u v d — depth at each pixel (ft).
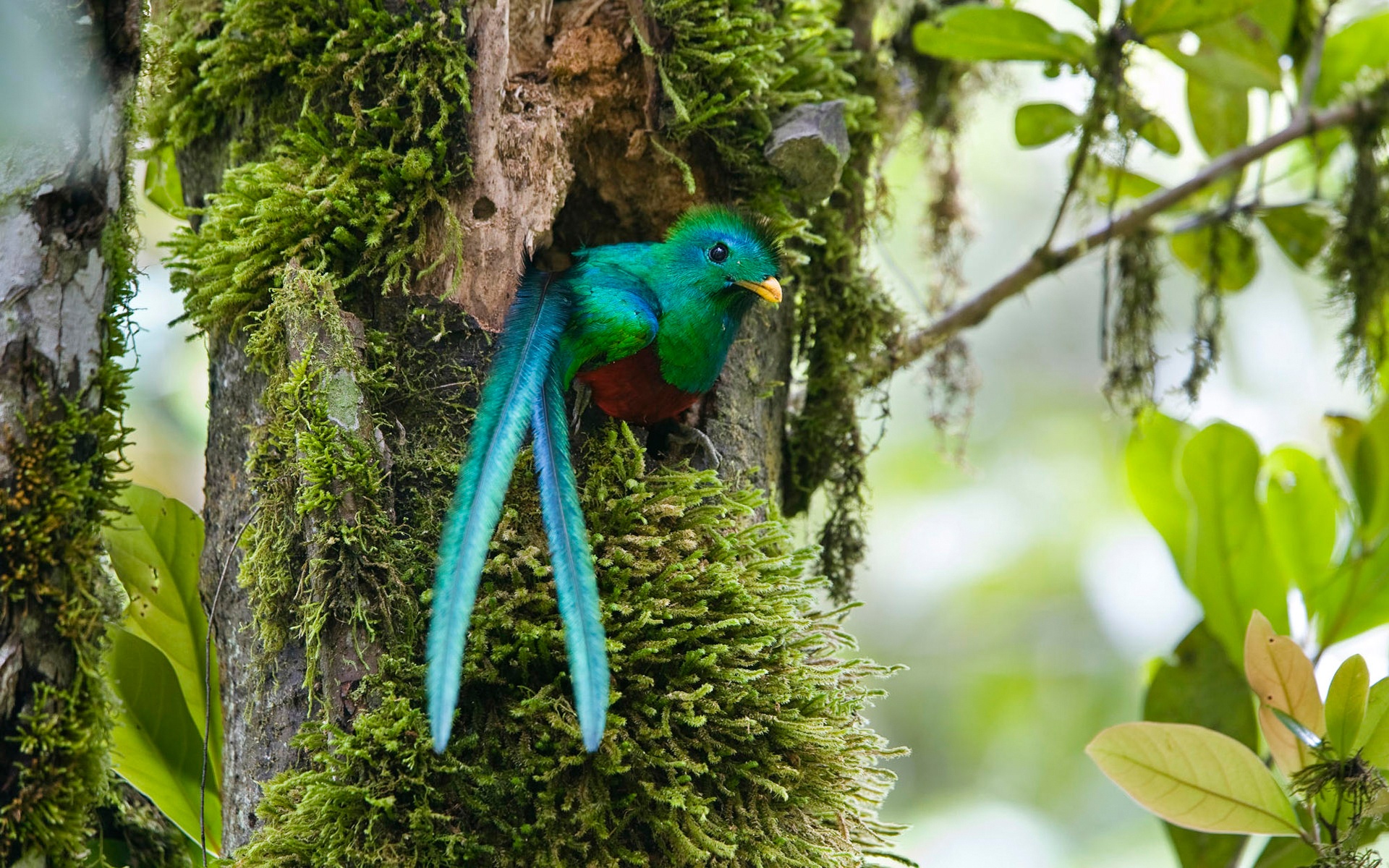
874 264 28.73
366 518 18.89
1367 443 27.20
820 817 19.27
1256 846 36.52
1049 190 53.72
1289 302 53.16
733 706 18.89
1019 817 49.75
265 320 20.10
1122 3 28.76
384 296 20.70
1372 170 31.45
